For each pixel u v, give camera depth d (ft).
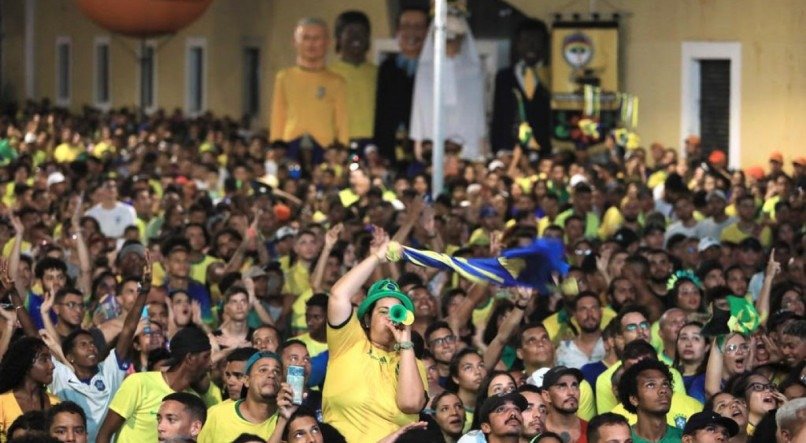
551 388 74.49
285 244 120.78
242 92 253.24
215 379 82.43
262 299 102.06
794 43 172.35
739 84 178.09
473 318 98.73
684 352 83.25
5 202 151.53
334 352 64.18
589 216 135.85
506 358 92.22
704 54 181.27
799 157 172.24
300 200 151.33
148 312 88.02
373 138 205.26
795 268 110.11
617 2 188.55
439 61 134.51
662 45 185.06
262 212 127.34
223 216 133.49
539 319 96.84
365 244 111.65
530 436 69.97
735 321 79.92
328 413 64.54
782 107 173.99
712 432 68.18
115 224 134.21
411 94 202.28
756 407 74.64
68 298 88.22
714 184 147.43
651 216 134.31
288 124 204.85
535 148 187.42
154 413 74.02
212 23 259.80
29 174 159.94
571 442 74.74
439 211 131.75
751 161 177.68
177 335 74.28
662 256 105.81
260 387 69.97
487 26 201.46
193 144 206.39
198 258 114.73
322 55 204.74
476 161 173.68
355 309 65.92
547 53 190.29
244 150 193.98
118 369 79.56
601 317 93.20
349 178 153.89
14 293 83.20
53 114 249.55
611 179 154.81
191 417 67.82
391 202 139.54
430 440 62.95
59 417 64.95
